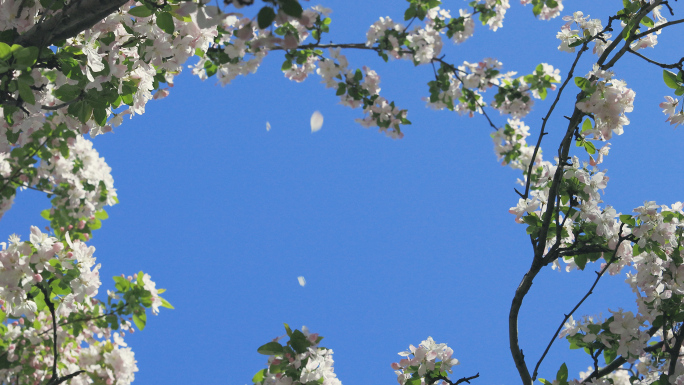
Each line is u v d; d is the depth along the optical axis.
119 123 3.15
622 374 4.25
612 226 3.31
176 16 2.72
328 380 3.06
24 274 3.06
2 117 3.07
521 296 3.32
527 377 3.21
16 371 5.25
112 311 4.90
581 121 3.30
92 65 2.61
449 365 3.45
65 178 6.40
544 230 3.26
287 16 1.46
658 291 3.41
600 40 3.56
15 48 2.30
